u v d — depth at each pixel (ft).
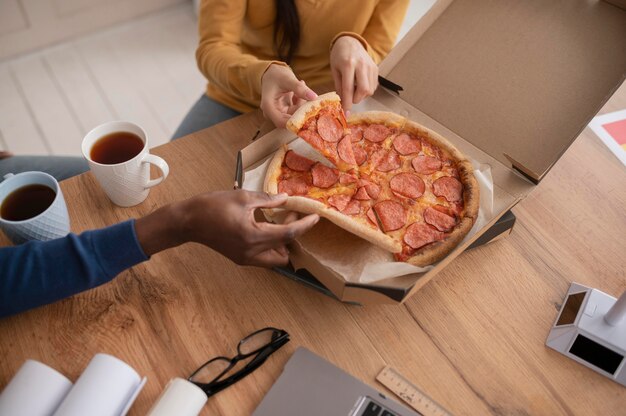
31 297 2.59
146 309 2.82
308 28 4.51
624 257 3.28
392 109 3.79
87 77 8.12
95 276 2.62
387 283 2.80
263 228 2.54
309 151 3.59
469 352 2.80
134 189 3.10
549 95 3.42
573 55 3.47
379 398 2.53
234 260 2.73
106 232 2.64
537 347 2.85
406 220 3.34
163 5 9.02
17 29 7.96
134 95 7.95
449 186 3.46
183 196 3.33
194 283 2.94
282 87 3.60
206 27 4.53
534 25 3.61
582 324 2.80
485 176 3.37
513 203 3.08
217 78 4.32
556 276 3.15
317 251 3.00
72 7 8.18
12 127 7.43
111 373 2.27
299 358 2.63
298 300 2.92
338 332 2.81
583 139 3.96
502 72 3.58
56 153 7.14
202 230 2.58
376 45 4.70
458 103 3.63
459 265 3.16
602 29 3.48
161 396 2.35
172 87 8.10
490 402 2.63
